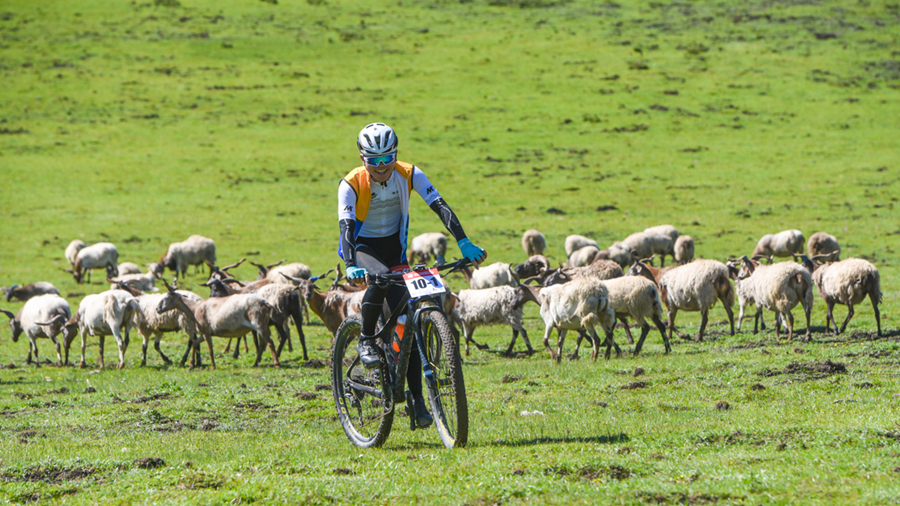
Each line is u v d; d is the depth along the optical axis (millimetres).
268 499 5203
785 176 45125
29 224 38000
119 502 5387
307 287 16297
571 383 11234
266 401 10812
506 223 37781
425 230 37094
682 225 36406
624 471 5570
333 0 98312
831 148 50625
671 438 6727
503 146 52844
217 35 81500
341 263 30641
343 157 50781
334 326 16375
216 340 20141
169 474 6098
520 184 45031
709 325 18641
